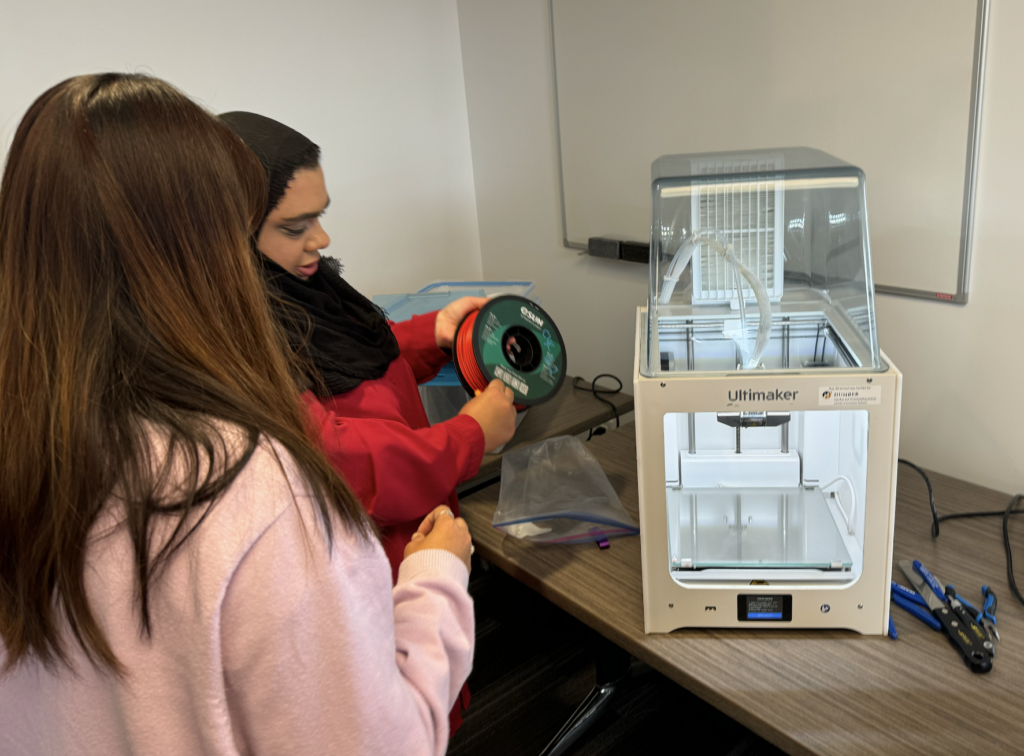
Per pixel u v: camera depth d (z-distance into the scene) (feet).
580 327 7.27
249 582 1.55
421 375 4.48
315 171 3.28
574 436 5.25
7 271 1.59
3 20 5.18
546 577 3.90
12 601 1.56
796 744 2.81
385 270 7.40
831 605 3.28
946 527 4.12
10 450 1.52
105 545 1.55
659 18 5.60
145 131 1.59
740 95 5.29
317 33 6.47
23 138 1.60
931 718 2.87
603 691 5.40
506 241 7.72
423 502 3.45
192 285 1.67
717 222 3.54
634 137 6.10
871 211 4.80
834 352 3.29
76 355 1.53
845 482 3.51
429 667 2.05
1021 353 4.36
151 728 1.63
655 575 3.32
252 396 1.71
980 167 4.25
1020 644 3.22
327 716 1.66
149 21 5.68
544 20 6.47
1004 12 3.94
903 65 4.40
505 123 7.23
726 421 3.48
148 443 1.54
